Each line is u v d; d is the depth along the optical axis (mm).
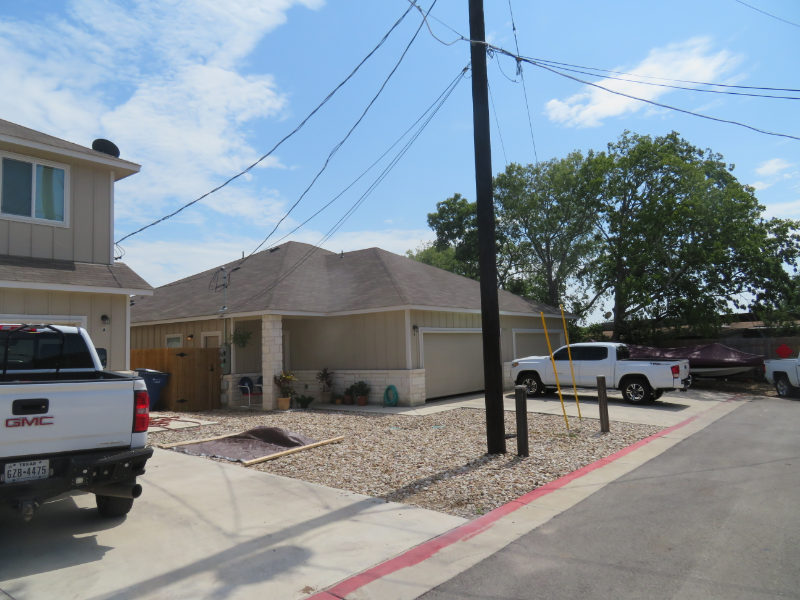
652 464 7785
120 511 5465
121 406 4938
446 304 16719
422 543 4840
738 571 4137
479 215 8727
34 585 4004
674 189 22250
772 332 24359
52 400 4527
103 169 11789
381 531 5141
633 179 23688
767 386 19688
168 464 7906
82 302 10602
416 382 15500
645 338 24156
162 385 14805
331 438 9938
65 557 4527
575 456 8344
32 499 4328
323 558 4512
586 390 18000
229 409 15500
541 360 16828
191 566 4352
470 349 18750
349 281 18422
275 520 5445
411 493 6465
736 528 5066
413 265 20781
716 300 23359
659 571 4176
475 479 7004
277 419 12852
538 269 31969
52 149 10648
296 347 17828
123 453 4832
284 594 3885
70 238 11141
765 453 8359
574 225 28281
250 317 16344
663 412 13344
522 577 4129
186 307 18250
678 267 22484
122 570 4273
